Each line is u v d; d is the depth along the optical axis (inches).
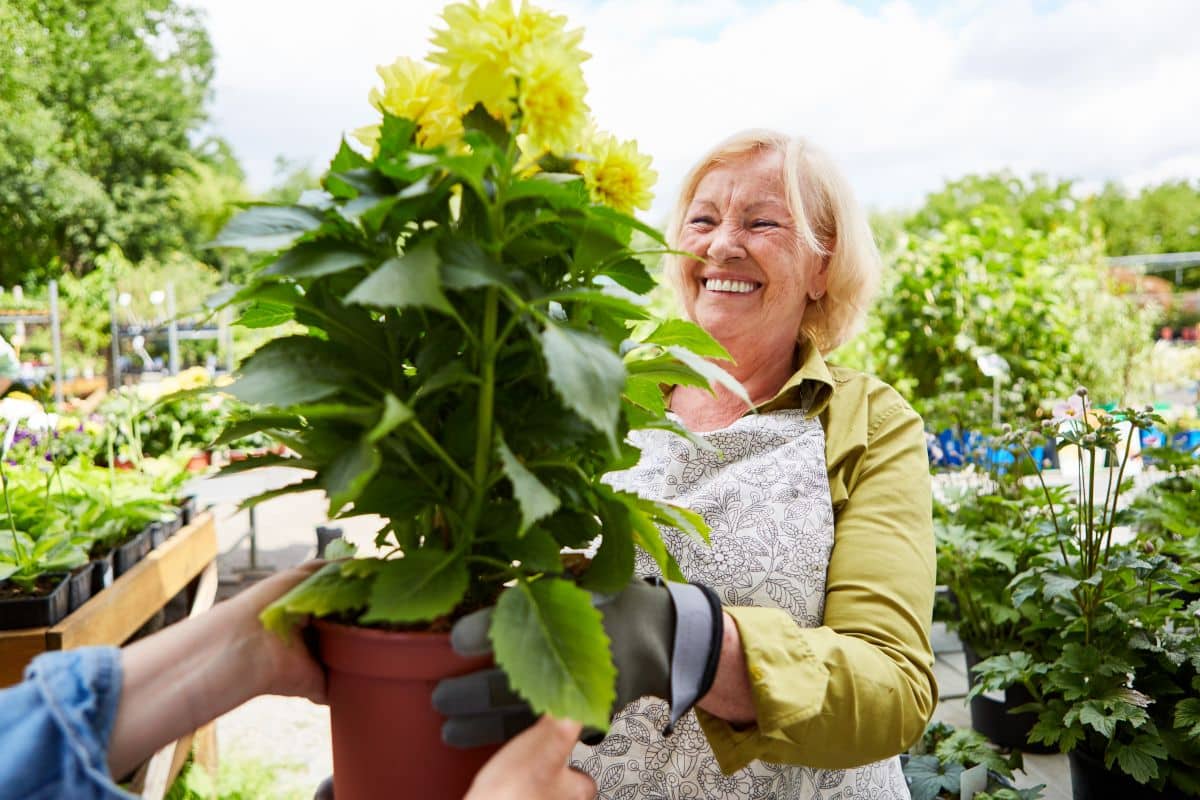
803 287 55.0
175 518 110.4
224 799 98.3
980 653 108.7
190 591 121.3
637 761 46.3
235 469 27.9
